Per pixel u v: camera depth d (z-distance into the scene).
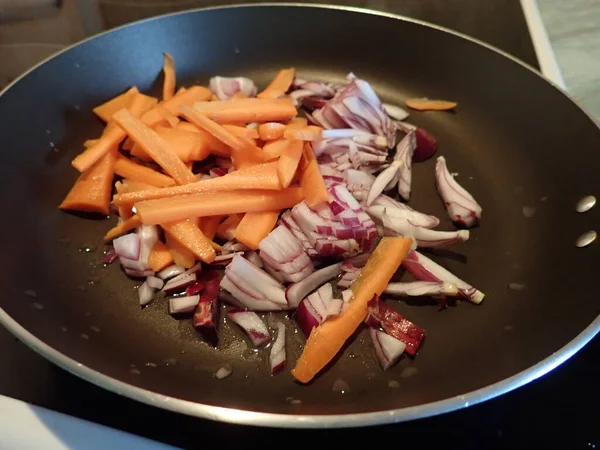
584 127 0.23
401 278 0.22
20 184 0.23
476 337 0.20
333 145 0.26
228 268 0.21
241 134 0.24
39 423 0.17
